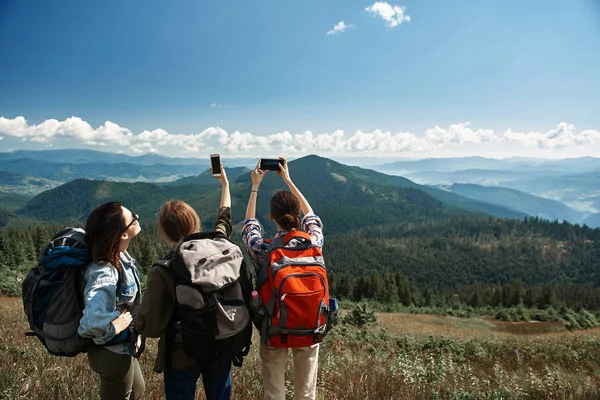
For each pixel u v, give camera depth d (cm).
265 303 275
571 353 878
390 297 8519
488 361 823
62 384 365
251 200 350
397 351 945
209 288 246
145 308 253
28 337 598
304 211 354
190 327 246
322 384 457
